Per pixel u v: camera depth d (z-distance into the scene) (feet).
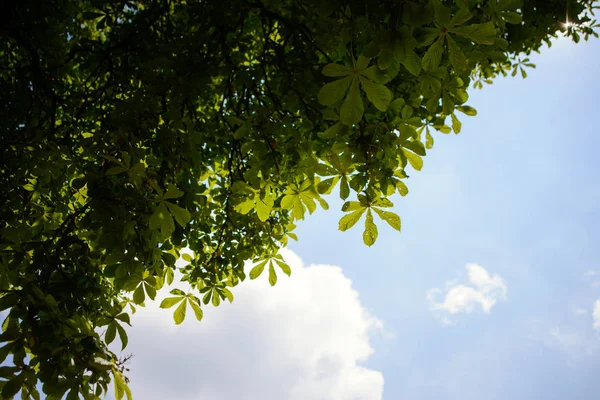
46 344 7.29
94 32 17.76
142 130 9.84
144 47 11.19
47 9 12.19
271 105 13.10
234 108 13.05
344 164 9.26
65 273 8.70
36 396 7.43
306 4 9.80
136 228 8.94
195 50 10.87
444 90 9.71
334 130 8.77
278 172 10.48
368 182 9.45
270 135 10.62
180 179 11.20
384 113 9.55
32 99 12.46
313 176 10.13
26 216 11.34
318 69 10.62
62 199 13.38
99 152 9.46
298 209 10.82
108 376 7.84
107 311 8.71
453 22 6.42
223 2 11.11
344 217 9.41
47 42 12.44
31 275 8.34
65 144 11.30
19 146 10.78
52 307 7.75
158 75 10.24
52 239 8.87
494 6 9.69
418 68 6.65
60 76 13.32
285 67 11.25
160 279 12.23
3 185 10.50
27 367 7.31
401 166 9.62
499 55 10.47
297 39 11.07
